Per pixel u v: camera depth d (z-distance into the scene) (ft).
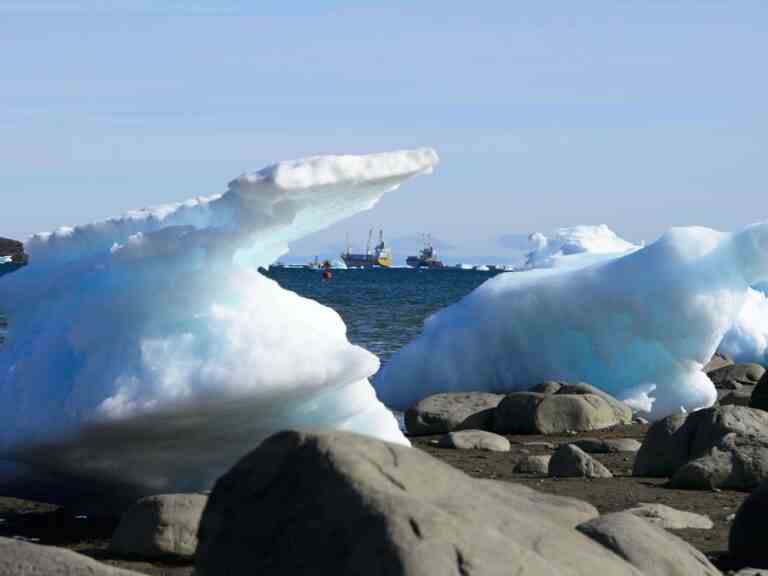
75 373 41.09
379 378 91.09
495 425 69.10
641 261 84.12
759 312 124.67
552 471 50.60
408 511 19.98
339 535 19.92
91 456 40.55
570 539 22.08
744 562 33.40
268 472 21.27
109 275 42.73
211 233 41.16
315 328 41.27
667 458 50.08
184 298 41.01
